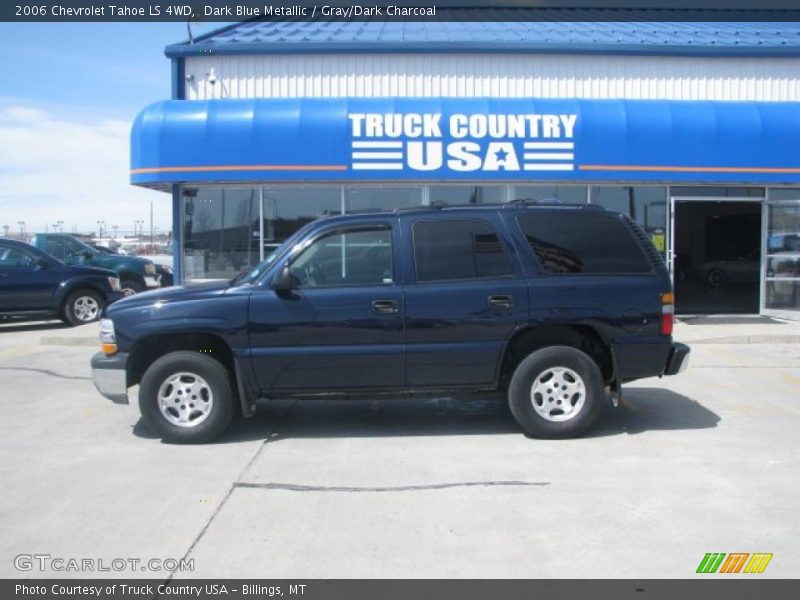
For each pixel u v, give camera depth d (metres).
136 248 54.84
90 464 5.94
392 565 4.07
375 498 5.11
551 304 6.49
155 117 12.94
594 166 13.02
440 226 6.61
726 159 13.12
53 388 9.08
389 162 12.88
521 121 12.97
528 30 16.12
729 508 4.86
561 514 4.78
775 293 14.42
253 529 4.59
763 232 14.45
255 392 6.48
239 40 14.52
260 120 12.83
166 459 6.07
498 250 6.59
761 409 7.71
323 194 13.86
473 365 6.50
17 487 5.39
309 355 6.41
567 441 6.52
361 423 7.24
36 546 4.37
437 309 6.43
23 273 14.71
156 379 6.46
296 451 6.29
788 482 5.37
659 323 6.62
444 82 14.12
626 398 8.27
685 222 14.59
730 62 14.32
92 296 15.46
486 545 4.32
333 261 6.54
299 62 14.05
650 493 5.15
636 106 13.20
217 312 6.37
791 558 4.11
